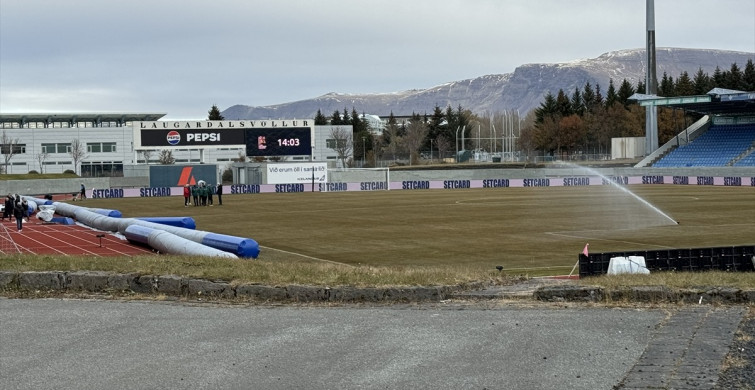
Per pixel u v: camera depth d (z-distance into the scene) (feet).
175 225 137.39
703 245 117.50
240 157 449.06
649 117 379.76
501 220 164.86
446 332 41.22
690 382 31.60
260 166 344.49
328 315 46.19
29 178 362.33
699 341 37.55
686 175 335.26
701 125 395.34
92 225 157.17
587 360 35.37
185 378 34.35
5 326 44.98
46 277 56.13
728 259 75.05
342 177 358.84
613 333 39.96
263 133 346.33
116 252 112.47
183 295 53.42
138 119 470.39
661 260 72.90
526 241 125.29
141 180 346.13
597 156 451.12
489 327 42.04
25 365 36.81
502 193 279.90
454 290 52.03
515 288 53.62
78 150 420.36
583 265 71.05
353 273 56.65
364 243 126.52
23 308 50.14
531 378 33.09
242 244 96.58
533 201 228.84
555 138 510.99
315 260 105.70
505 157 518.78
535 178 346.95
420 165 450.71
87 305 50.67
